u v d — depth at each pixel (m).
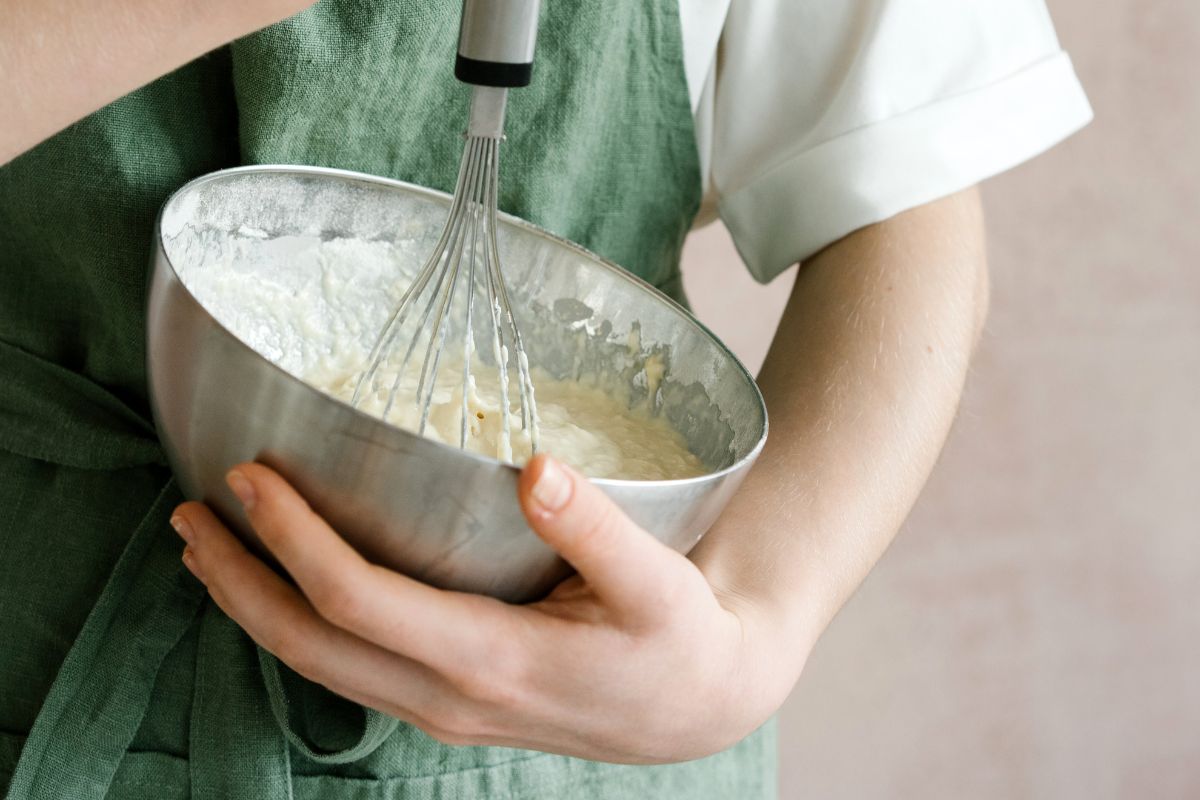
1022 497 1.86
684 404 0.67
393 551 0.49
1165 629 1.95
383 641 0.49
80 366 0.67
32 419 0.66
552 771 0.71
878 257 0.73
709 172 0.82
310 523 0.47
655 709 0.54
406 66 0.62
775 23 0.75
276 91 0.59
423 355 0.69
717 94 0.78
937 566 1.83
